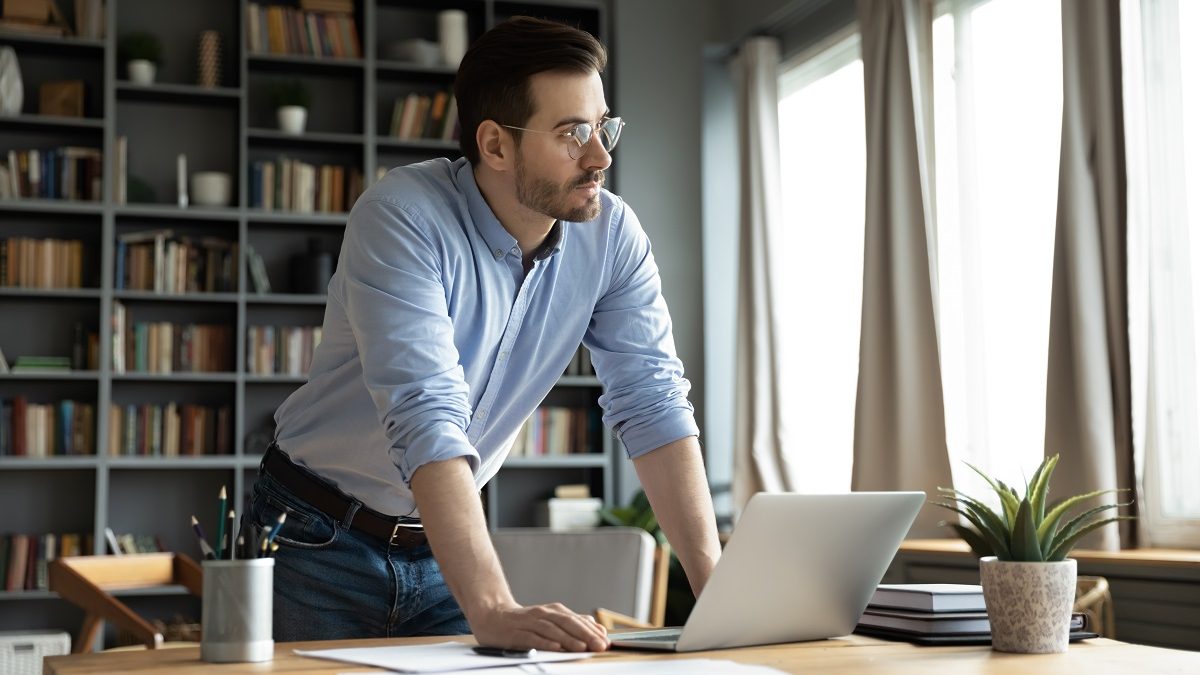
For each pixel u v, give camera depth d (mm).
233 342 5242
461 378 1396
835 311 5102
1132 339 3398
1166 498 3523
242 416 5129
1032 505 1290
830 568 1303
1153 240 3574
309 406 1671
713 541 1580
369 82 5363
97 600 3184
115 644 5121
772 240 5242
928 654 1238
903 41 4352
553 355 1690
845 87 5078
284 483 1694
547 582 3775
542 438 5504
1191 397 3488
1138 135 3492
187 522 5273
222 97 5277
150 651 1284
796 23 5316
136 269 5141
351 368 1609
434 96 5621
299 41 5375
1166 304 3545
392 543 1681
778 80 5566
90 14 5129
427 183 1520
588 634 1184
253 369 5219
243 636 1178
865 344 4375
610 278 1688
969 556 3674
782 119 5566
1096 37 3467
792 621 1313
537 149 1434
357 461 1634
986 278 4242
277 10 5363
